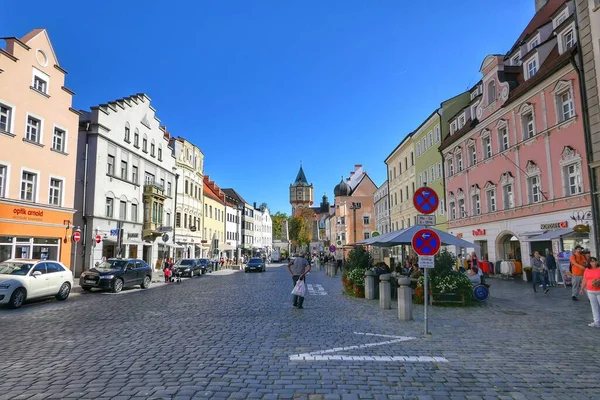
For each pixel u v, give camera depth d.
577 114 19.69
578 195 19.64
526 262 24.02
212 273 43.78
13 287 14.16
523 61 25.05
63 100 26.89
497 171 27.38
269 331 9.52
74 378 5.88
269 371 6.26
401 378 5.95
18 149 23.33
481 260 29.75
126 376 5.97
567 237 19.64
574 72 19.84
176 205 49.06
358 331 9.51
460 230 33.06
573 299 14.87
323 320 11.09
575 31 19.50
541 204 22.56
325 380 5.84
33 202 24.06
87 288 20.53
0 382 5.71
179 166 50.31
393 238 15.80
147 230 40.03
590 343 8.24
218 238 68.38
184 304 14.98
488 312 12.41
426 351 7.59
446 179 35.84
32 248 24.19
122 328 9.99
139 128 39.88
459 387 5.57
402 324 10.42
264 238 115.88
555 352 7.51
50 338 8.83
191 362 6.76
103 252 33.38
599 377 6.02
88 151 32.53
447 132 36.66
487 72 28.61
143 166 40.69
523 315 11.78
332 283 26.05
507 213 26.08
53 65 26.05
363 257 18.89
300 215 119.19
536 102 23.05
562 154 20.86
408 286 11.16
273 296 17.69
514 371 6.32
